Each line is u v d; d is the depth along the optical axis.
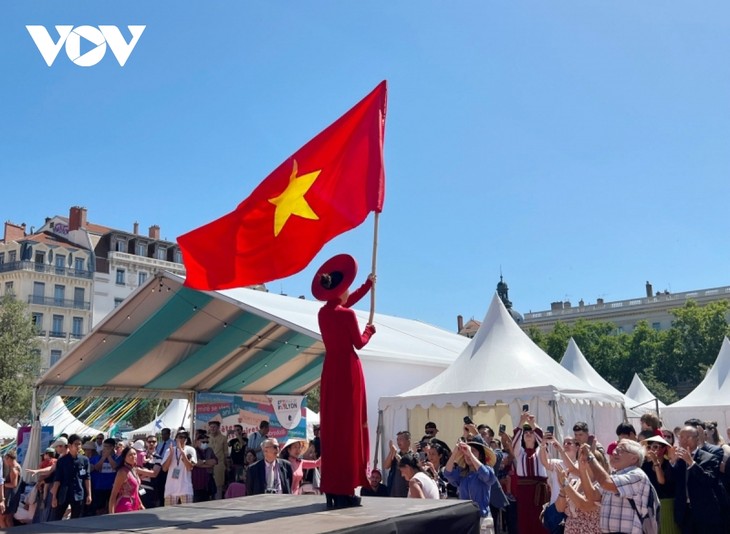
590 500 5.23
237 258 5.47
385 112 5.51
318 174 5.48
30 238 54.38
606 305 75.25
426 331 21.03
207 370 16.31
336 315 4.63
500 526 9.66
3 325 32.16
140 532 3.58
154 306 12.71
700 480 6.37
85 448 12.29
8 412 30.62
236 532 3.49
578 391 12.20
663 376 50.62
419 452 9.95
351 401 4.55
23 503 11.23
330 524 3.74
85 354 13.40
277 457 8.21
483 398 11.87
